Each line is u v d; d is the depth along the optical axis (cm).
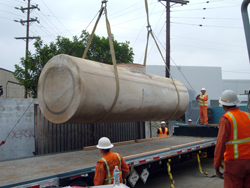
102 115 445
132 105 486
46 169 391
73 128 852
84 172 376
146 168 521
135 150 571
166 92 591
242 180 270
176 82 675
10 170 387
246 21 327
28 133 800
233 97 287
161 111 578
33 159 480
